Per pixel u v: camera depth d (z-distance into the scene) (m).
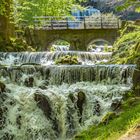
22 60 22.73
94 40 33.44
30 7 38.41
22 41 27.06
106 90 14.20
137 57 15.95
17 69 16.28
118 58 18.36
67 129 12.92
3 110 13.00
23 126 12.67
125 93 13.15
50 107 13.11
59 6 41.34
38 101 13.13
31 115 12.84
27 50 27.02
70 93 13.69
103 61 22.59
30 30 32.78
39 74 16.27
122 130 7.45
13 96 13.48
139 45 16.48
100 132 8.34
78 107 13.36
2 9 24.75
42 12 39.84
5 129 12.58
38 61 22.80
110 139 7.22
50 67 16.28
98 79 15.55
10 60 22.28
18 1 37.91
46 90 14.02
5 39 25.30
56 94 13.59
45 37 33.25
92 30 33.44
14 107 13.12
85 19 35.75
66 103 13.28
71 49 33.50
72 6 42.47
